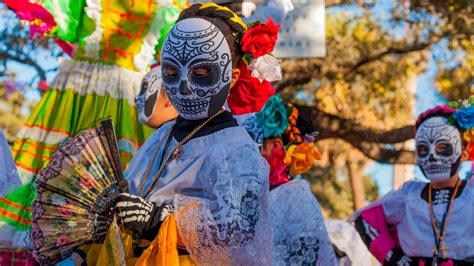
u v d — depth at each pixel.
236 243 2.93
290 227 4.20
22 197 4.51
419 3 9.51
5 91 11.19
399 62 9.78
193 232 2.93
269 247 3.06
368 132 8.77
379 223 5.93
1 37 9.96
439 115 5.92
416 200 5.89
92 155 3.10
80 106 5.13
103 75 5.18
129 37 5.26
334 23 9.64
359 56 9.52
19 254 4.70
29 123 5.08
